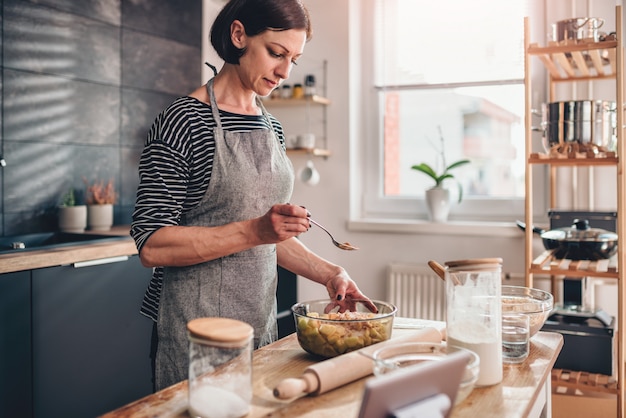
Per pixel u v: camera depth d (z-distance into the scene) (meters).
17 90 2.90
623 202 2.54
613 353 2.55
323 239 3.76
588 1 3.09
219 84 1.62
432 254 3.48
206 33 3.96
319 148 3.76
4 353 2.32
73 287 2.58
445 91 3.61
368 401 0.76
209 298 1.54
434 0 3.57
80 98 3.21
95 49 3.27
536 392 1.14
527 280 2.56
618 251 2.39
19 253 2.42
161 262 1.40
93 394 2.68
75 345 2.59
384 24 3.71
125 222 3.49
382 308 1.44
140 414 1.02
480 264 1.17
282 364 1.27
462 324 1.16
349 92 3.68
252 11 1.46
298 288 3.83
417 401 0.82
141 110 3.55
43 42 3.01
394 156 3.77
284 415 1.00
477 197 3.54
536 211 3.36
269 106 3.89
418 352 1.15
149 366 2.96
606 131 2.45
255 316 1.59
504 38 3.41
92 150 3.28
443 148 3.63
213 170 1.54
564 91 3.18
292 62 1.55
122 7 3.41
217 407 0.97
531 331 1.43
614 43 2.39
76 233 3.04
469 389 1.02
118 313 2.79
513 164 3.45
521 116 3.41
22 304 2.38
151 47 3.59
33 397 2.43
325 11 3.71
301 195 3.81
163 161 1.46
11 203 2.91
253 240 1.37
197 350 0.99
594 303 3.00
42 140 3.03
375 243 3.62
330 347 1.26
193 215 1.59
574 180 3.10
